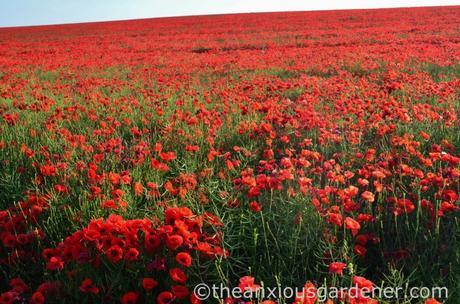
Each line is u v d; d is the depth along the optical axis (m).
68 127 5.80
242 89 8.20
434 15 33.84
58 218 3.06
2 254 2.81
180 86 9.12
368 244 2.81
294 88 8.45
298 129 4.99
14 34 39.22
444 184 2.98
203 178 3.73
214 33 31.14
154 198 3.21
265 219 2.99
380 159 3.82
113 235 2.51
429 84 7.46
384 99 6.30
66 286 2.31
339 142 4.51
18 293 2.11
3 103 7.11
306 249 2.69
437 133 4.67
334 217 2.52
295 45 21.62
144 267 2.41
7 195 3.55
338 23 32.44
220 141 4.80
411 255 2.65
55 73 13.78
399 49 15.57
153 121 5.85
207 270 2.55
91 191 3.27
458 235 2.70
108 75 13.05
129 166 4.13
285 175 2.94
